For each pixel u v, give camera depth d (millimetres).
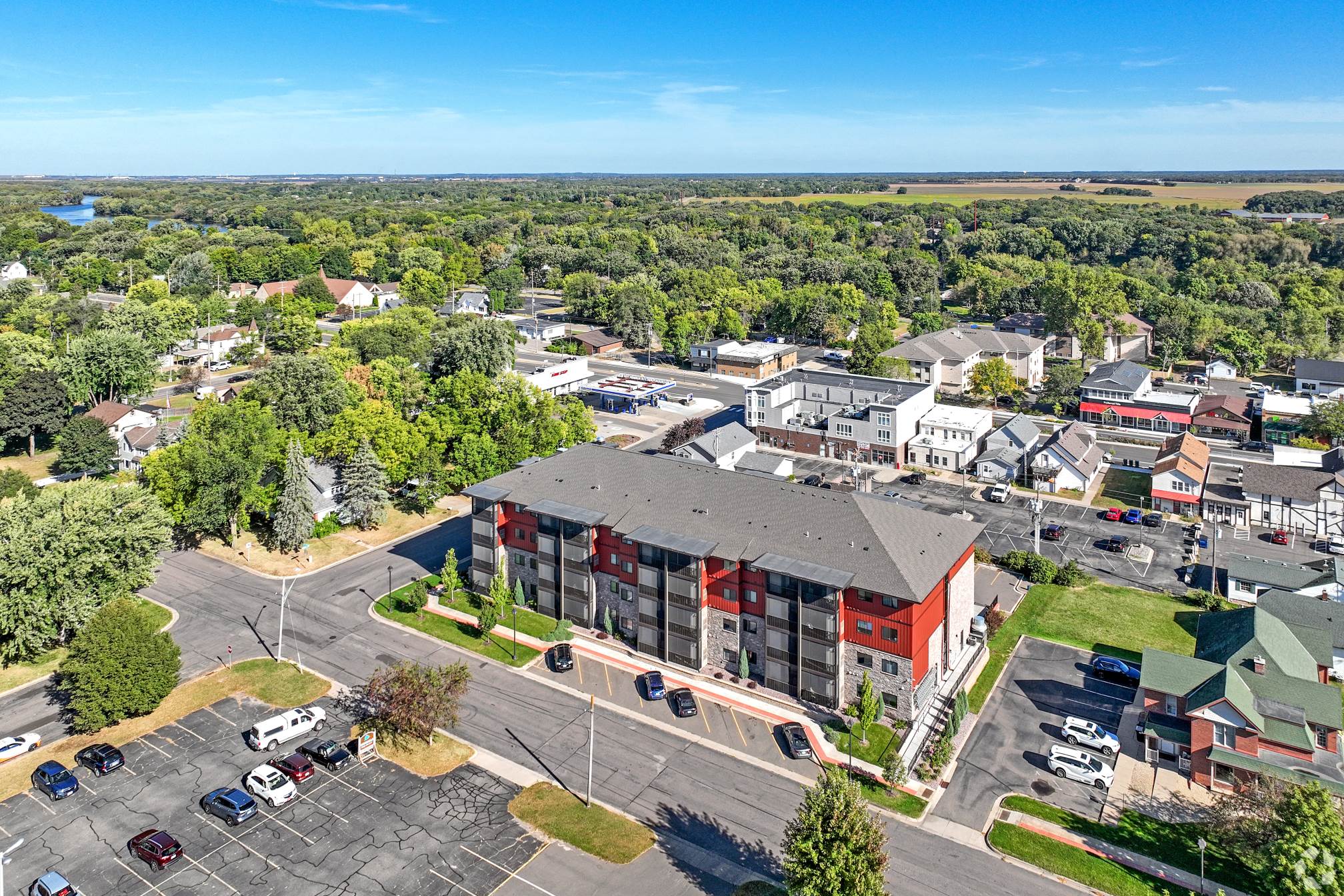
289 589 87312
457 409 118688
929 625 65938
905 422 129250
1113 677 70750
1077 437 124188
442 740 63000
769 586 68375
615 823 54281
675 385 174750
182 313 188500
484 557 84688
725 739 63375
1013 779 58750
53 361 143250
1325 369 153625
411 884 48969
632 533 74000
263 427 103125
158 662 65438
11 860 50844
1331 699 60219
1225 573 89688
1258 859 47719
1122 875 49844
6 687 71062
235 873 49719
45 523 72688
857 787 47719
